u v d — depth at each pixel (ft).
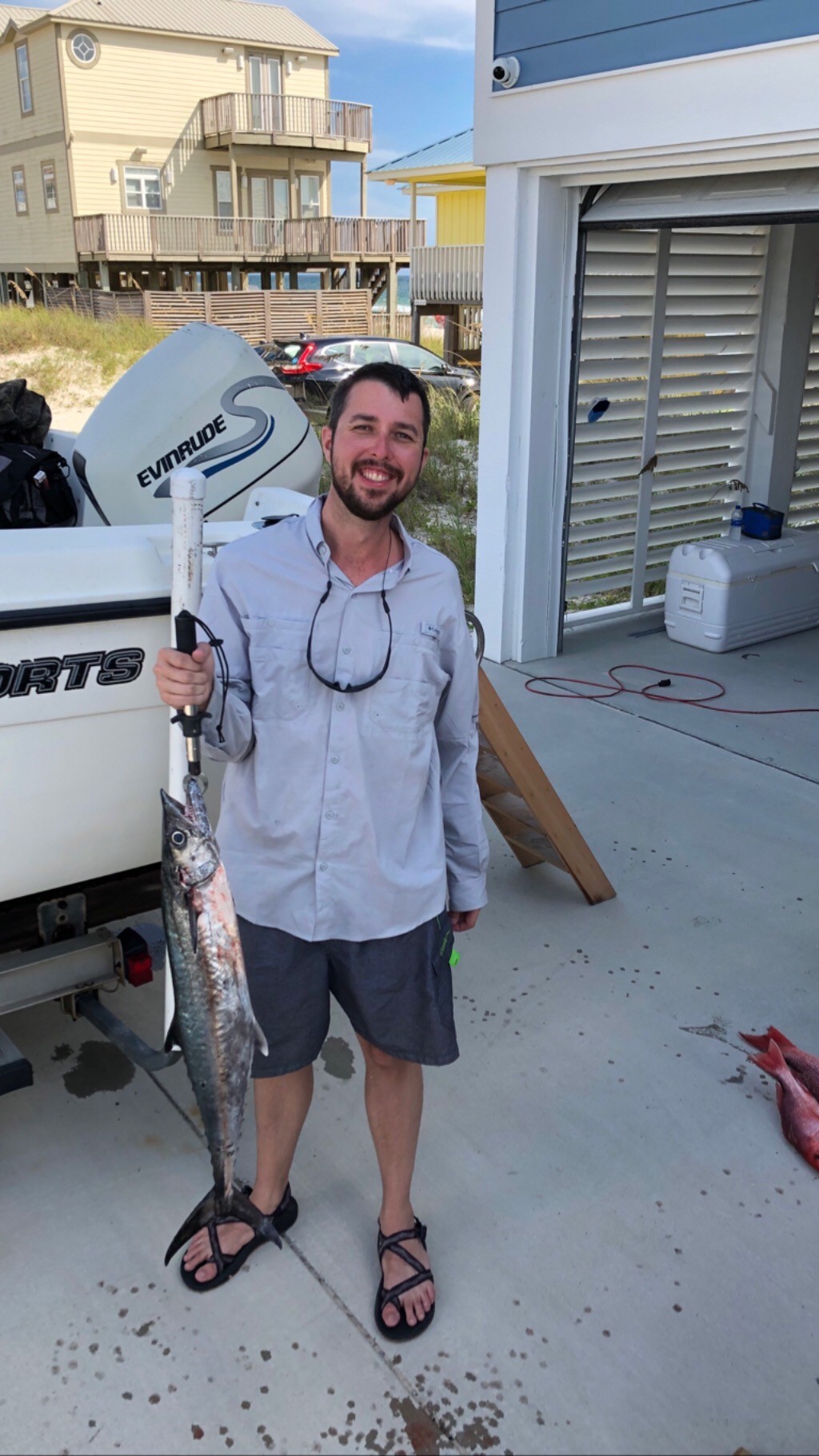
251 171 87.71
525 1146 9.00
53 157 82.17
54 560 7.93
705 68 15.33
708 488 24.16
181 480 6.82
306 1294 7.59
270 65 86.79
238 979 6.22
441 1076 9.78
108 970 9.07
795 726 18.02
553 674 20.44
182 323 70.18
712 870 13.48
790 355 23.32
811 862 13.70
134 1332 7.27
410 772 6.62
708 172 16.48
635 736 17.51
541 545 20.51
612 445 21.86
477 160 18.57
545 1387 6.97
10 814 8.37
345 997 7.00
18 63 82.53
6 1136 8.95
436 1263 7.86
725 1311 7.54
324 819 6.56
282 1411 6.77
